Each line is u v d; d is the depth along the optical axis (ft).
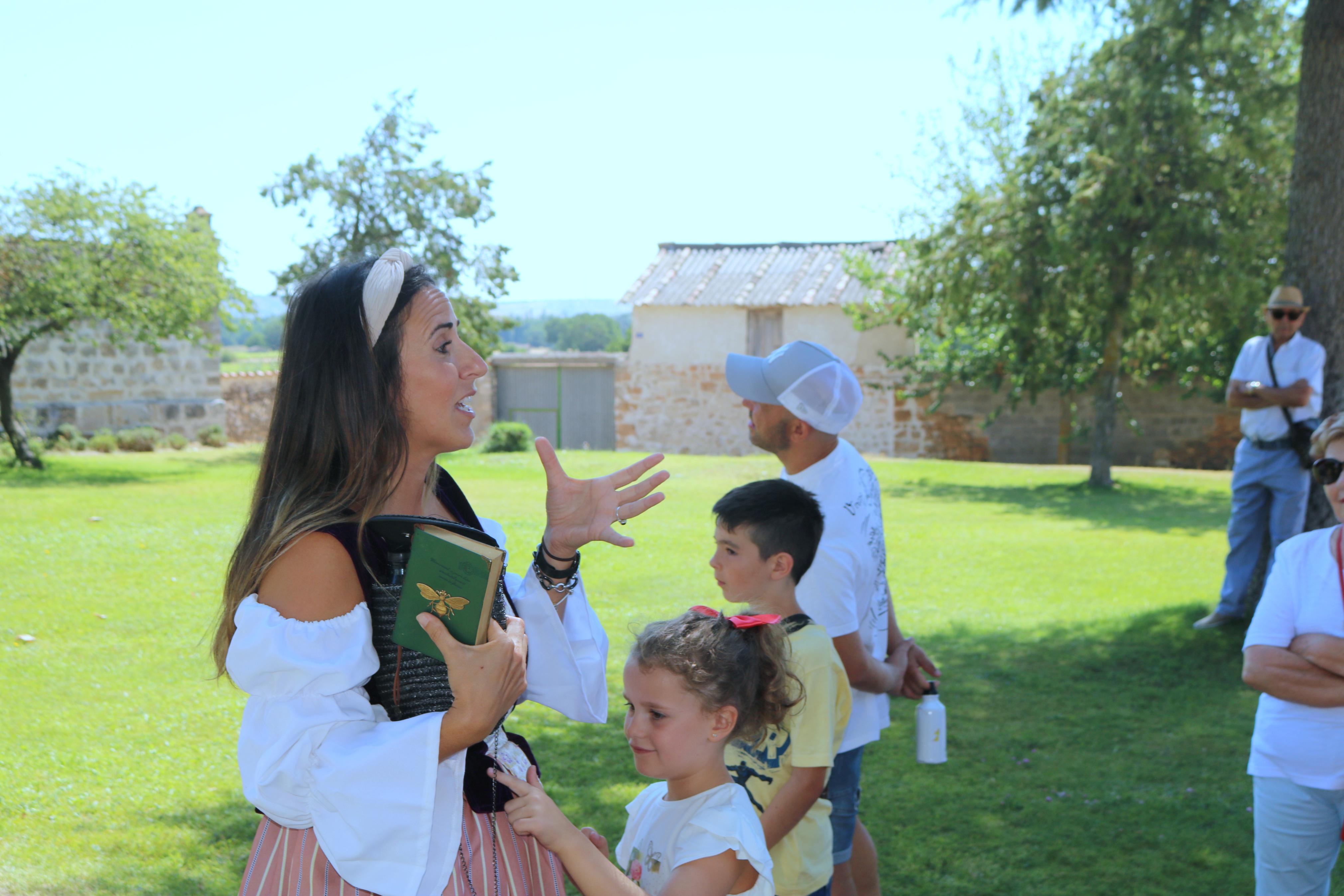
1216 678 20.06
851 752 9.61
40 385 70.33
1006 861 12.60
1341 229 21.24
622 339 115.34
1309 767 8.50
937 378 76.48
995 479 57.11
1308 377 21.53
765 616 7.18
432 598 4.91
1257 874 9.03
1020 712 18.12
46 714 17.21
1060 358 57.41
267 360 175.94
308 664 4.95
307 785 5.00
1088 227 48.80
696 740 6.70
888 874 12.27
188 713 17.48
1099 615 25.09
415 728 4.92
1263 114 45.16
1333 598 8.48
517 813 5.56
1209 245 47.52
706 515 40.68
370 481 5.37
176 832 13.08
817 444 10.12
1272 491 22.70
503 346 90.53
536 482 52.08
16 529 33.76
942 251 56.18
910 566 31.42
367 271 5.55
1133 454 79.15
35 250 51.44
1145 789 14.78
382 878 4.88
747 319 83.41
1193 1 27.58
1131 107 46.03
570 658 6.39
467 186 68.69
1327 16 20.97
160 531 34.14
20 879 11.68
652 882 6.81
